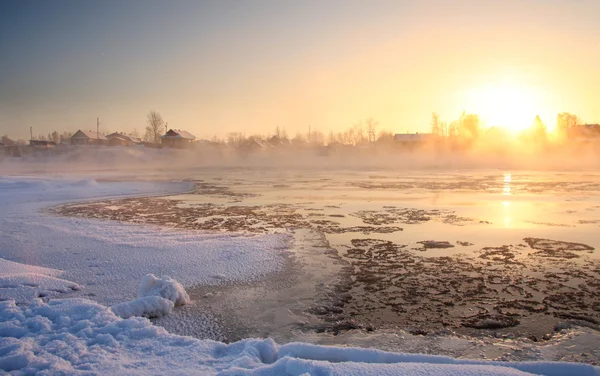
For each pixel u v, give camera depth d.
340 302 8.65
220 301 8.67
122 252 12.38
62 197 27.70
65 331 5.86
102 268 10.82
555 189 30.03
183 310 8.20
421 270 10.75
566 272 10.41
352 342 6.84
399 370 4.66
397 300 8.74
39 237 14.55
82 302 6.89
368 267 11.05
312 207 22.11
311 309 8.27
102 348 5.30
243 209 21.64
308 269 10.84
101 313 6.39
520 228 15.88
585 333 7.09
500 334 7.10
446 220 17.83
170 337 5.75
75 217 19.33
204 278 10.09
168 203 24.48
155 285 8.48
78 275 10.23
